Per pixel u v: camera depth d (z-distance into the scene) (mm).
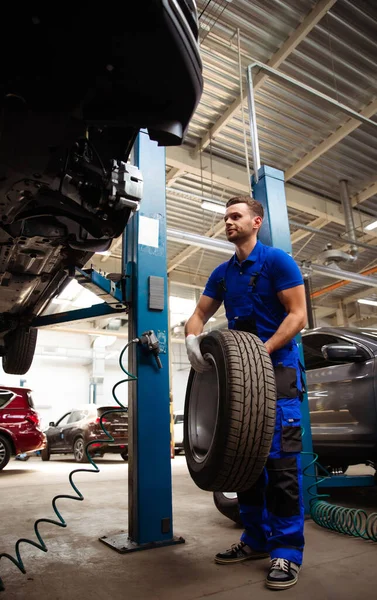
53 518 2742
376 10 5109
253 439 1398
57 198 1607
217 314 14711
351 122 6734
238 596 1404
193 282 13008
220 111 6648
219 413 1433
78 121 1217
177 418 11859
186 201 8891
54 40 1007
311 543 2051
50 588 1505
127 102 1219
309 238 10305
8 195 1464
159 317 2273
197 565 1734
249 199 1951
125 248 2445
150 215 2375
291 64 5816
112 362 17484
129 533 2092
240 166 7938
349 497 3242
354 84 6141
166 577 1600
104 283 2117
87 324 15727
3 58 1037
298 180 8570
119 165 1647
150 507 2051
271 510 1623
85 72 1092
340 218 9180
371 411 2680
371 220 9539
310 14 5109
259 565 1718
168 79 1152
